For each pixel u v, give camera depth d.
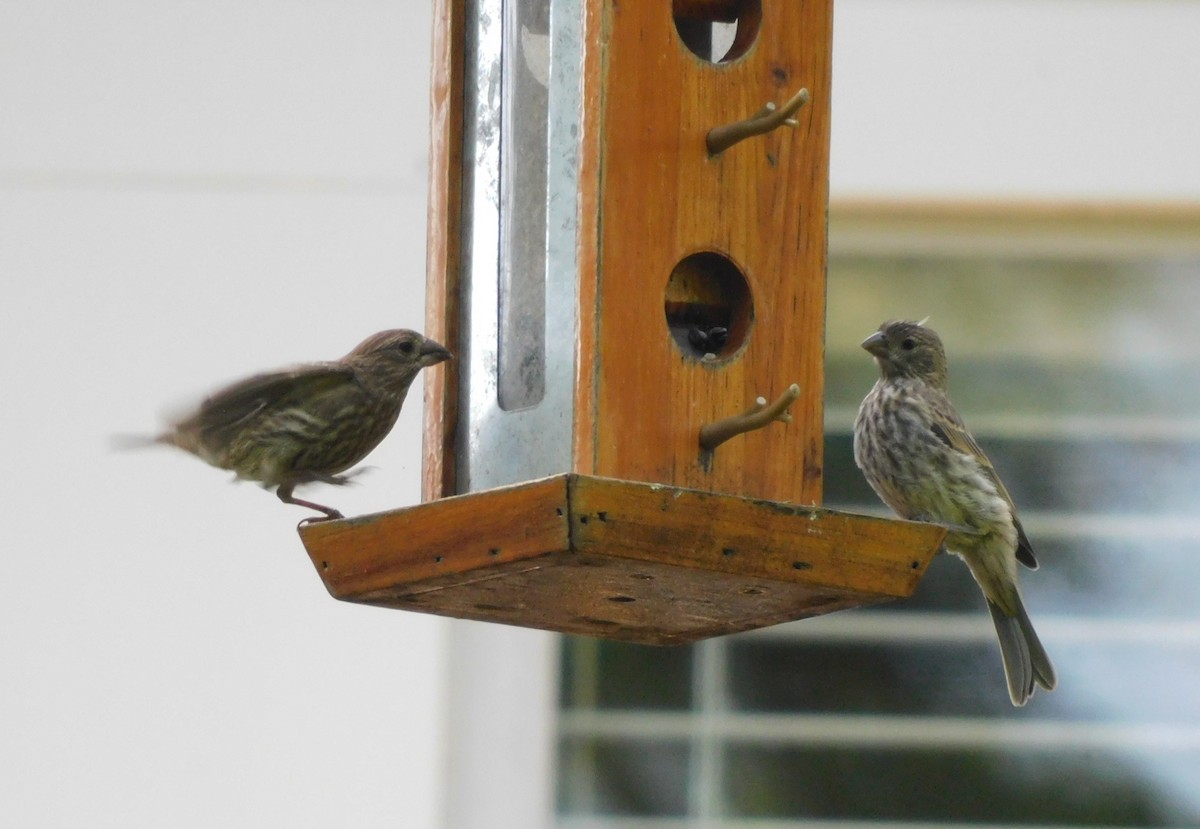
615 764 13.29
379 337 9.35
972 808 13.41
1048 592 13.76
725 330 8.50
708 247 8.36
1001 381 13.98
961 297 14.05
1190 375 13.95
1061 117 14.13
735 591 8.16
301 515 13.29
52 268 13.52
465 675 13.12
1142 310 14.01
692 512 7.75
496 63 8.80
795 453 8.44
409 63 13.83
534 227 8.50
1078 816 13.41
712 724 13.41
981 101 14.15
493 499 7.79
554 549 7.59
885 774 13.41
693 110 8.38
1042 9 14.22
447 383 8.75
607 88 8.20
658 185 8.27
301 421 9.21
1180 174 14.08
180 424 9.16
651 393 8.17
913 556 8.20
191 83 13.77
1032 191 14.05
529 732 13.08
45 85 13.77
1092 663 13.62
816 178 8.61
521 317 8.50
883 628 13.60
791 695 13.51
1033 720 13.52
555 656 13.34
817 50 8.66
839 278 14.02
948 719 13.50
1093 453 13.91
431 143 9.02
